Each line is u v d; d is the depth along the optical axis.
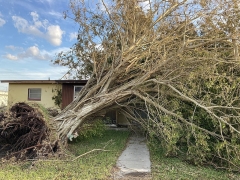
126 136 9.41
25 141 5.98
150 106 6.85
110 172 4.73
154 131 6.39
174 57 6.25
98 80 8.20
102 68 8.41
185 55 6.42
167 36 7.10
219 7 6.48
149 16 7.46
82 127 8.02
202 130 5.61
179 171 4.90
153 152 6.62
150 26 7.50
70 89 13.10
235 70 5.99
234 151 4.97
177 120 5.92
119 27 7.82
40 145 5.66
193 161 5.61
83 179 4.19
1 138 6.62
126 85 7.36
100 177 4.30
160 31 7.49
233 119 5.33
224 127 5.21
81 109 7.26
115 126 12.26
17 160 5.47
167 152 5.87
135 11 7.53
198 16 6.73
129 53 7.56
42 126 6.05
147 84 7.20
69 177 4.34
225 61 5.79
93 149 6.43
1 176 4.29
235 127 5.40
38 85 13.62
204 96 5.64
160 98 6.67
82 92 8.40
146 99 6.68
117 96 7.29
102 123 9.51
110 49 8.28
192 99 5.63
